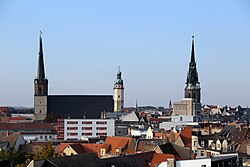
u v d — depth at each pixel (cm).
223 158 10119
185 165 9538
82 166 9225
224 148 16900
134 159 10831
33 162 8556
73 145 17488
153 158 11662
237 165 10494
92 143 19725
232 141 17212
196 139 17788
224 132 19038
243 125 19425
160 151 13612
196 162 9456
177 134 18912
